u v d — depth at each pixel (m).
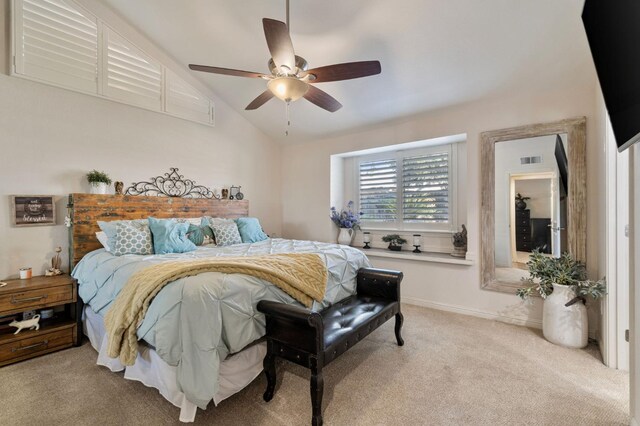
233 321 1.68
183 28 3.12
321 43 2.76
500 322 3.06
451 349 2.47
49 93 2.82
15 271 2.64
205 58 3.49
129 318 1.70
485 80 2.86
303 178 4.88
